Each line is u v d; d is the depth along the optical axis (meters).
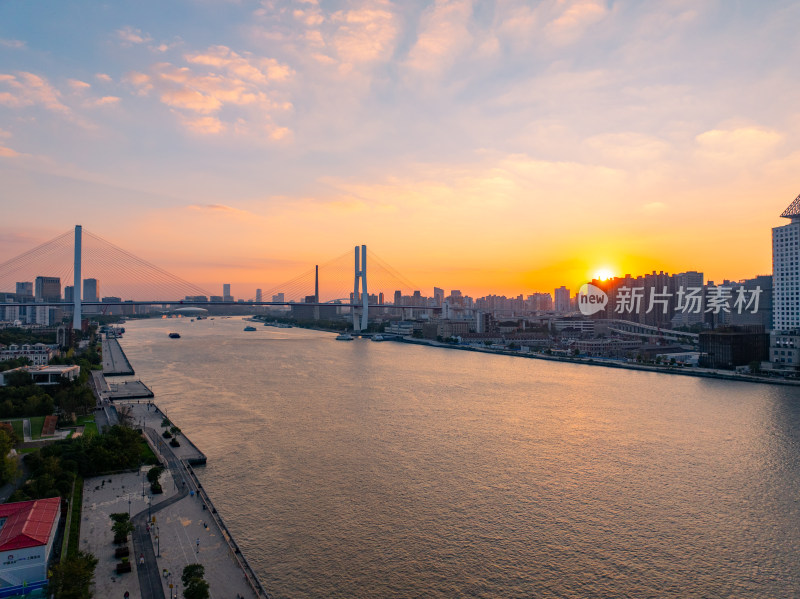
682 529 118.75
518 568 103.56
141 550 103.94
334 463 157.75
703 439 183.50
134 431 164.38
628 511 127.19
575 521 122.25
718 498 134.50
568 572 102.44
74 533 107.94
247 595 89.50
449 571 102.31
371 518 122.69
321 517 122.81
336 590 95.88
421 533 116.12
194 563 97.69
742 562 106.19
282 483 142.25
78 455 143.12
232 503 129.75
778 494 136.88
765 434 190.00
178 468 148.88
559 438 184.38
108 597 88.00
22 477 136.25
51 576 87.44
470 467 155.25
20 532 93.94
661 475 149.50
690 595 96.06
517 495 135.75
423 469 153.38
